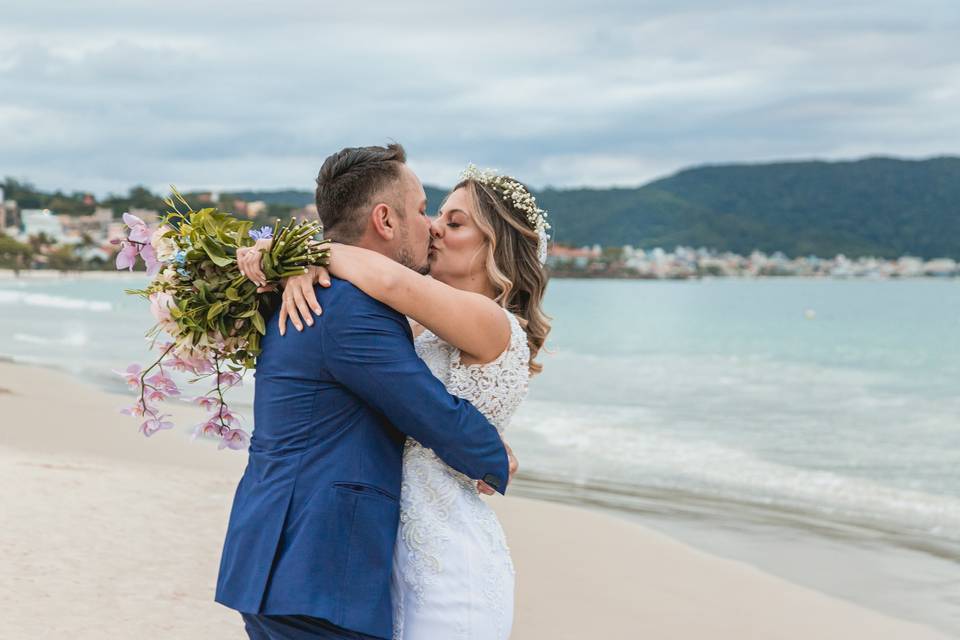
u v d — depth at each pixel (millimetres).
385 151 2395
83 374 15258
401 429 2213
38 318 34375
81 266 164000
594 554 5840
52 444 8266
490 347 2328
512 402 2398
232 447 2535
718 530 6773
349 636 2094
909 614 4992
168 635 3717
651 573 5504
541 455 9844
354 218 2338
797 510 7578
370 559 2146
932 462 9883
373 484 2184
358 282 2203
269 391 2223
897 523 7184
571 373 20438
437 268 2605
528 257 2621
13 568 4324
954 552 6293
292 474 2156
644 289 137875
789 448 10680
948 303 79750
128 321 34031
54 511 5398
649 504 7594
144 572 4473
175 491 6316
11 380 13328
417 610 2268
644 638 4359
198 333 2301
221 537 5211
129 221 2344
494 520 2414
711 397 15805
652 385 17781
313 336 2174
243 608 2111
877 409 14438
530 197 2631
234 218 2365
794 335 38656
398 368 2166
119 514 5500
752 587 5355
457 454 2219
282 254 2213
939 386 18250
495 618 2309
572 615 4633
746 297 98688
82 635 3633
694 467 9383
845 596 5270
